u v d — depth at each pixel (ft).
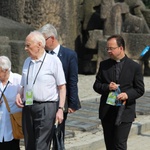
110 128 21.61
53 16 58.13
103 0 62.49
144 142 30.71
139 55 61.57
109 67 21.48
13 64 41.88
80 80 56.03
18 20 58.59
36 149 19.89
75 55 22.63
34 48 19.76
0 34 46.01
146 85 53.88
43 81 19.80
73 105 22.34
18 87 21.15
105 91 21.21
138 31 64.39
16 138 21.16
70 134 29.50
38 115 19.95
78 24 66.03
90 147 28.09
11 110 21.13
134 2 66.23
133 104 21.39
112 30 62.13
